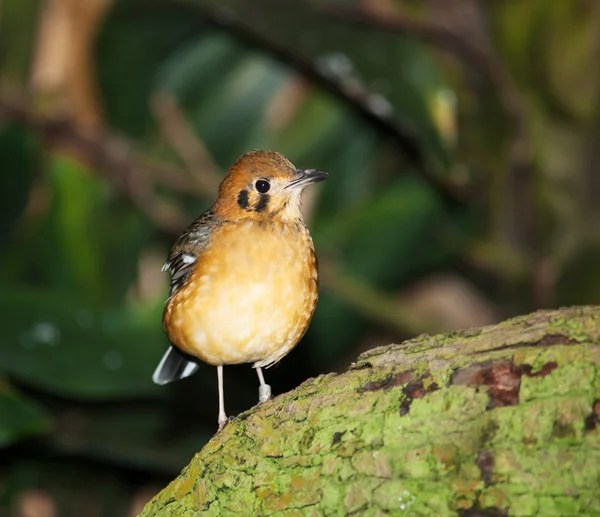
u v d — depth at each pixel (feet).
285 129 45.55
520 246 45.42
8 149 41.73
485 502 15.35
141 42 43.62
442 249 44.42
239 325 25.08
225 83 45.50
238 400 42.27
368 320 44.04
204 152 45.27
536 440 15.26
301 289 25.41
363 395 16.98
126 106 44.62
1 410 33.22
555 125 45.47
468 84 43.50
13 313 35.70
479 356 16.24
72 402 40.65
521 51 44.98
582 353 15.43
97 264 42.65
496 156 44.21
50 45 43.11
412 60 40.73
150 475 44.83
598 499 14.73
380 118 43.27
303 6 39.45
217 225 25.77
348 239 42.55
